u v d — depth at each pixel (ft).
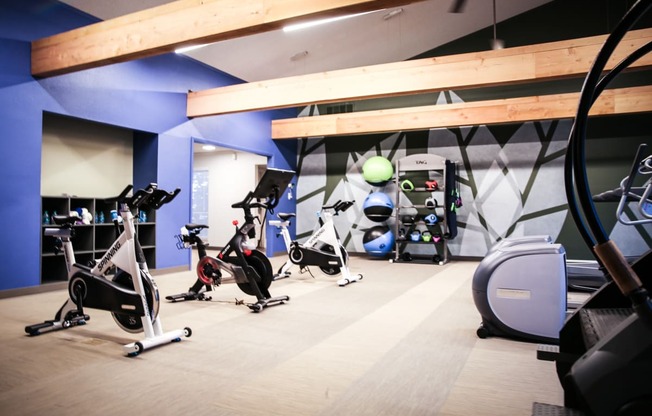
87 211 18.26
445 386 7.43
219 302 14.52
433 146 28.48
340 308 13.61
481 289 10.25
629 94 19.99
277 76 27.02
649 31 14.75
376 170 27.63
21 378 7.73
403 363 8.58
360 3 10.60
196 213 38.86
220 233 36.55
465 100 27.45
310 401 6.79
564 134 25.46
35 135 15.84
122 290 9.73
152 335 9.52
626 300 5.13
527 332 9.87
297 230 32.24
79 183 19.29
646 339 3.03
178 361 8.67
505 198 26.68
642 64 14.87
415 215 28.12
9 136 15.08
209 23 12.48
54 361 8.64
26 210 15.61
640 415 3.01
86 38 14.57
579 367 3.38
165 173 21.12
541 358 5.35
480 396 7.02
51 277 18.24
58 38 15.16
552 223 25.64
